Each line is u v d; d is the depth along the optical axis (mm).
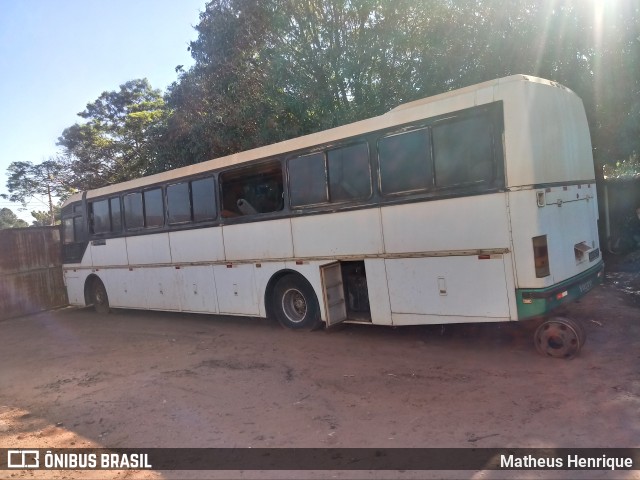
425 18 11273
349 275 7492
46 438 5012
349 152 7117
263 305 8594
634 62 9148
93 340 9742
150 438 4758
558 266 5730
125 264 11562
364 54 12484
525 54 9922
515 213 5527
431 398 5059
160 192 10375
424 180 6301
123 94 36094
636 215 12031
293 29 13461
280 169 8109
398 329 7926
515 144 5520
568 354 5789
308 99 12867
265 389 5801
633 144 10008
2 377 7625
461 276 6020
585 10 9188
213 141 14406
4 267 14180
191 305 9938
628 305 8016
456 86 10820
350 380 5828
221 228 9148
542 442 3977
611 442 3893
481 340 6910
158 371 6965
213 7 13992
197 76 14531
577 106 6672
